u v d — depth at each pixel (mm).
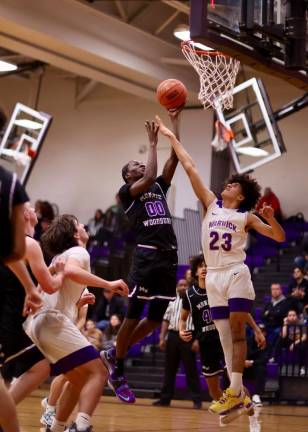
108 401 11273
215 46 6395
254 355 11211
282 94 18516
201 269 7613
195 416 8930
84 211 20766
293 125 18438
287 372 12328
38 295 4211
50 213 18812
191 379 10656
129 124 20500
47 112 21391
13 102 21250
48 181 21250
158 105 20062
